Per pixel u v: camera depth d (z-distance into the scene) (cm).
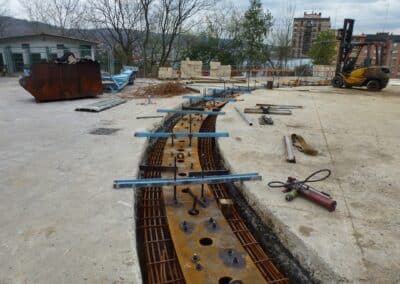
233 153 409
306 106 827
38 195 278
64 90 829
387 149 442
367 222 243
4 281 174
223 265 220
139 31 2478
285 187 296
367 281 180
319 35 2994
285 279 221
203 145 512
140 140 456
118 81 1084
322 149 437
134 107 751
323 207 264
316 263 202
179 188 337
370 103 907
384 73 1248
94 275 180
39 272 181
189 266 217
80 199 271
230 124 582
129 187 284
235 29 2731
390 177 337
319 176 335
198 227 265
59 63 804
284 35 3030
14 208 254
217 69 1998
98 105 727
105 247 206
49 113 658
